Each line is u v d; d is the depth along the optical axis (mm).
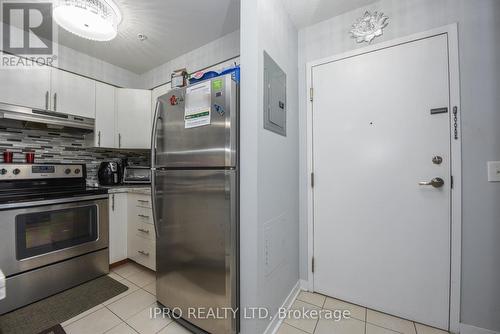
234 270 1309
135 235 2277
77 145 2529
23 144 2152
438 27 1441
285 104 1659
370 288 1659
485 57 1330
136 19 1942
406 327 1467
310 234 1884
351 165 1724
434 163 1454
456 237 1394
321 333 1426
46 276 1774
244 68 1317
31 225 1711
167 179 1557
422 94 1487
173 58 2602
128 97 2623
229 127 1271
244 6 1322
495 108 1309
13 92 1881
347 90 1734
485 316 1337
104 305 1695
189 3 1758
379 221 1626
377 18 1627
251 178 1285
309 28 1895
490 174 1319
